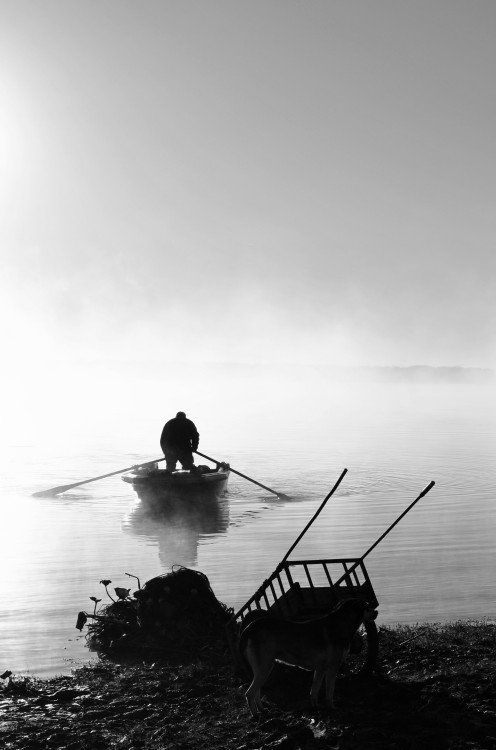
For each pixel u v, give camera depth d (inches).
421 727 348.5
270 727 355.3
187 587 502.9
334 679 374.0
